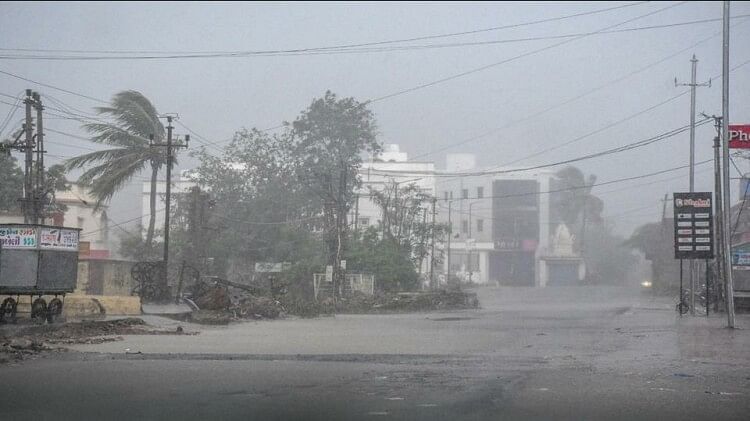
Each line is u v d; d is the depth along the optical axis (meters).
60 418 9.38
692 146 40.41
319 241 53.03
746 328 27.72
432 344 21.02
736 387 12.36
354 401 10.64
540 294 73.75
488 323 32.31
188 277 46.41
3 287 21.81
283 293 41.81
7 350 16.84
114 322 25.11
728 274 28.05
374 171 78.75
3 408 10.07
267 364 15.46
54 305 23.50
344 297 46.41
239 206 55.66
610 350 19.05
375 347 19.91
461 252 100.81
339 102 64.06
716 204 40.44
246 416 9.51
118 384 12.28
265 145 58.91
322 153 63.66
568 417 9.50
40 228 22.31
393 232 59.78
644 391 11.78
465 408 10.07
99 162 43.81
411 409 9.99
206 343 20.72
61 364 15.16
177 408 10.06
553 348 19.69
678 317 36.12
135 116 43.78
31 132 33.88
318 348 19.52
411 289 54.16
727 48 28.31
